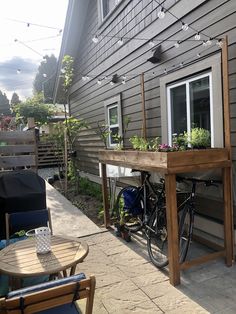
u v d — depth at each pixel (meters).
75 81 10.09
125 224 4.64
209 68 3.95
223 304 2.82
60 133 9.61
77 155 10.57
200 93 4.18
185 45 4.36
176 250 3.17
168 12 4.45
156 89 5.20
